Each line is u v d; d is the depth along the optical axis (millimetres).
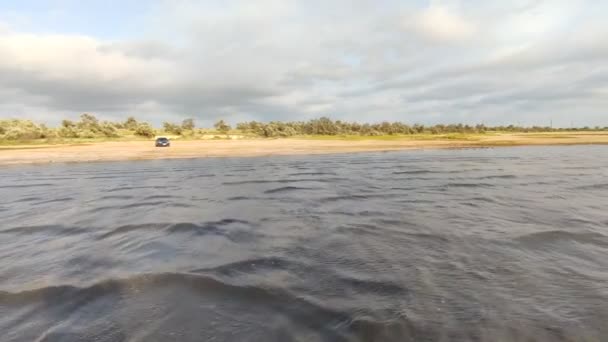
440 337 5082
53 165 35031
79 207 15141
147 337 5203
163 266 8031
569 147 58531
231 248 9336
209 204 15430
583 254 8523
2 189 20500
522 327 5309
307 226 11477
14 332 5406
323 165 32406
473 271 7504
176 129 124062
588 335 5109
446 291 6559
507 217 12281
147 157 42812
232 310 5980
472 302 6105
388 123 142500
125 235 10734
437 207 14125
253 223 11977
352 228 11117
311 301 6242
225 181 22547
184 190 19266
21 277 7531
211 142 83688
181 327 5461
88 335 5293
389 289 6676
